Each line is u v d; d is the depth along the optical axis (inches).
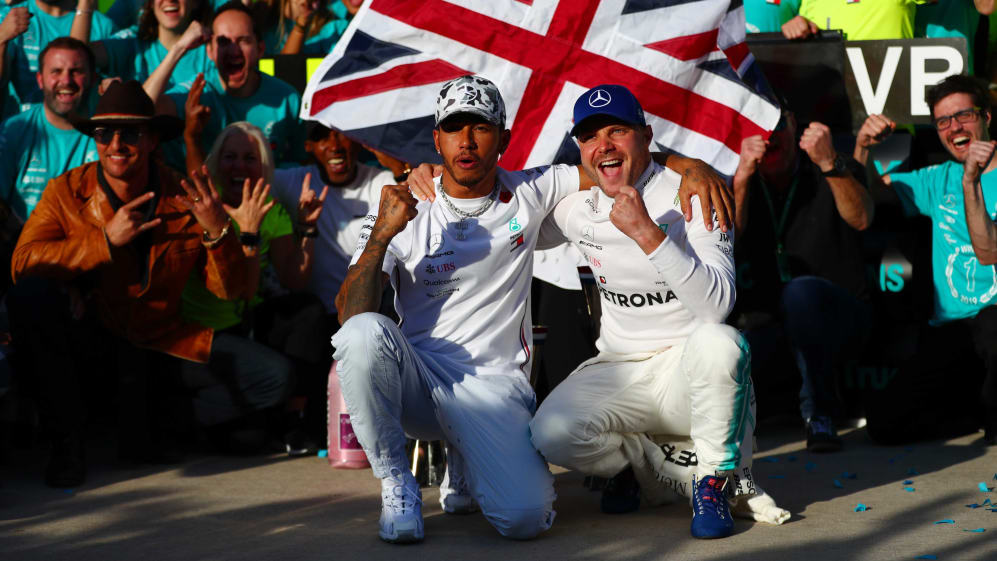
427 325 135.8
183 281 174.4
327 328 187.9
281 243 191.3
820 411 176.2
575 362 180.4
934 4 237.1
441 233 133.6
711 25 172.4
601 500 143.7
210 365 177.2
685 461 134.6
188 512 143.3
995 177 183.6
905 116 192.9
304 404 185.6
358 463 169.8
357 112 170.2
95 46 231.3
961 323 179.6
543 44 170.7
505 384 133.0
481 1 169.8
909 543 120.9
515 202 135.0
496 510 126.7
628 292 135.2
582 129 130.4
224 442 181.3
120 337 172.9
